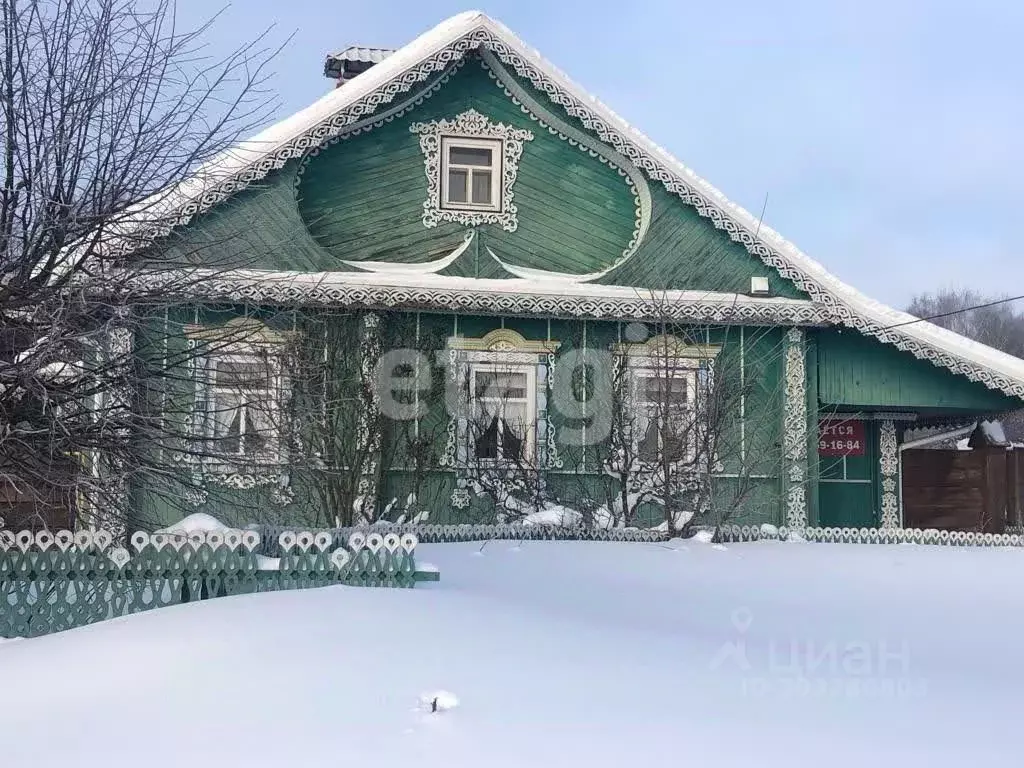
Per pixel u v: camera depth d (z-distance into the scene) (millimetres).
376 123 15766
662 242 15828
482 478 15312
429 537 13484
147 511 10977
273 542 9773
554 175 16172
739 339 16125
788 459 15898
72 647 6352
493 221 16016
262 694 5176
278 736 4598
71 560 7855
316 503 14266
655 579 9953
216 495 9586
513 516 15219
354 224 15578
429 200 15852
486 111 16047
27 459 7742
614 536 13906
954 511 19531
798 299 15953
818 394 16359
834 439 18828
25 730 4824
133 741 4594
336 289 14352
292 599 7234
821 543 14398
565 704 5109
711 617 7891
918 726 5027
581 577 9852
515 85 15969
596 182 16203
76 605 7797
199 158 8328
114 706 5098
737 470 15859
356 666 5637
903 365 16516
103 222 7785
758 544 13836
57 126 7727
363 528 13164
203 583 7895
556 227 16109
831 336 16516
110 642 6320
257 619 6641
